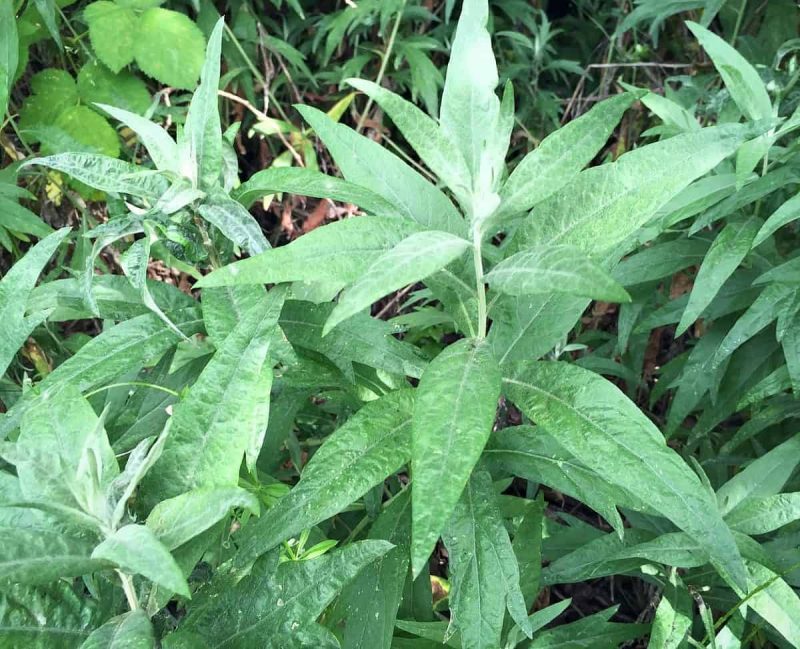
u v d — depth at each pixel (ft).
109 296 1.41
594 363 2.10
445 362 1.11
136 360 1.29
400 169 1.28
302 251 1.07
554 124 3.12
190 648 0.94
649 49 3.06
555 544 1.78
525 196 1.18
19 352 2.05
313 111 1.29
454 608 1.21
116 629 0.93
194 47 2.70
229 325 1.25
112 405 1.50
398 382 1.48
